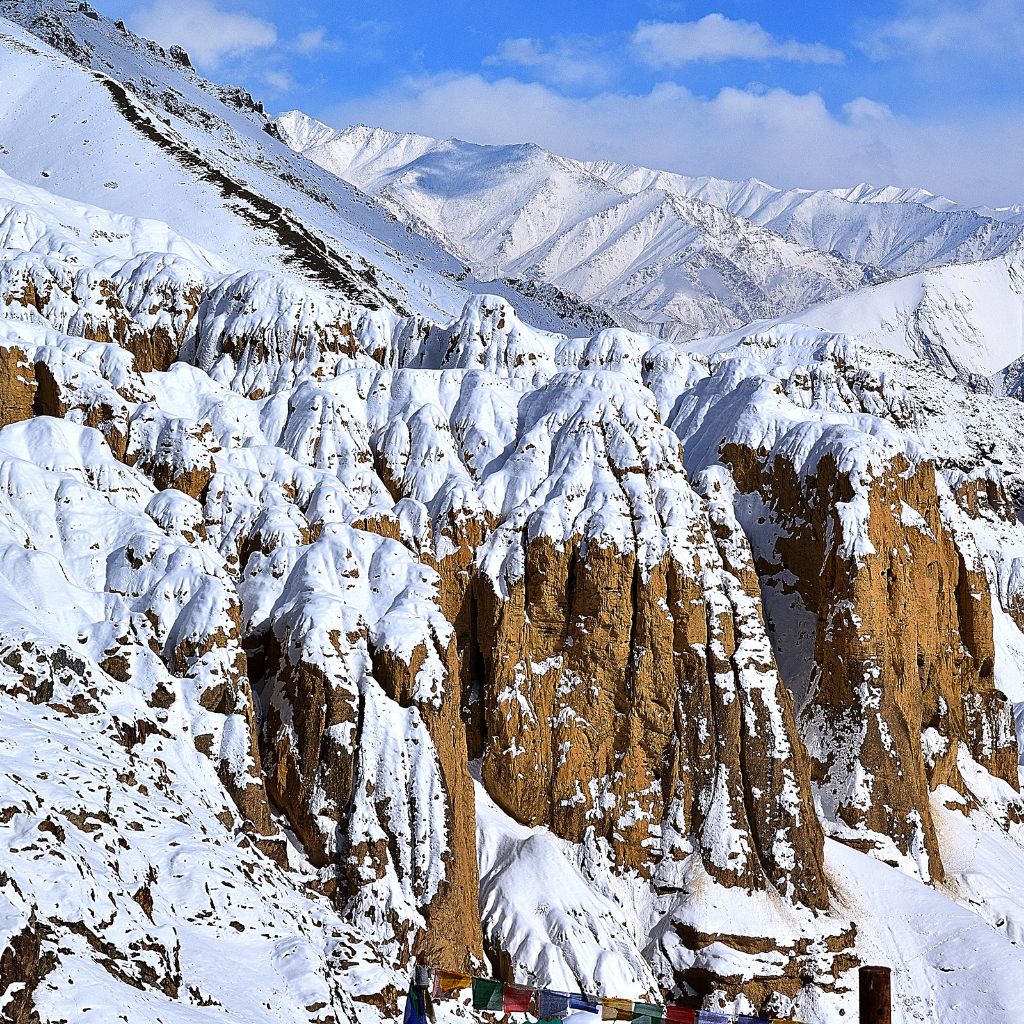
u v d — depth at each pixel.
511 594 94.62
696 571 96.69
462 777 83.31
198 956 63.38
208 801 75.88
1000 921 100.25
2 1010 47.44
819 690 102.50
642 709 94.19
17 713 69.69
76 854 58.31
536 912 85.75
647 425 102.62
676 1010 49.69
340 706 81.56
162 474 92.75
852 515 103.19
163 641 80.88
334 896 79.12
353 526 95.12
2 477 84.31
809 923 91.62
